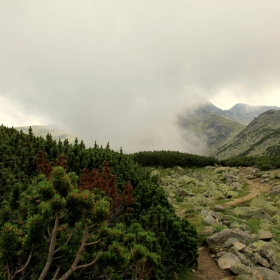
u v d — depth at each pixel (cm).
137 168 1834
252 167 3559
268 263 842
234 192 2095
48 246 411
